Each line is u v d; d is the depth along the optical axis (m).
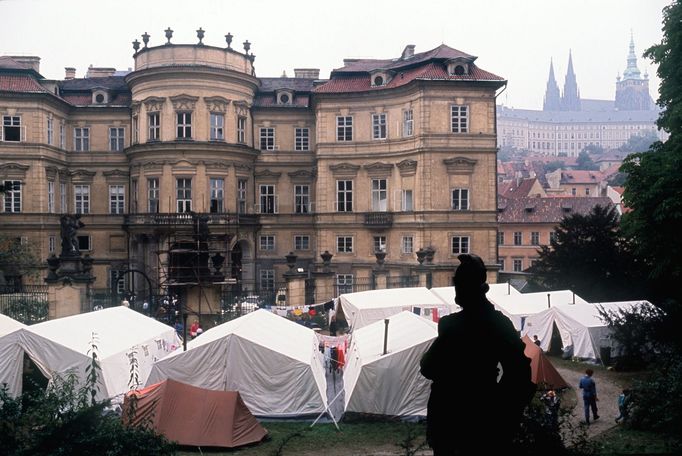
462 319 5.10
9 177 55.94
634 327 32.03
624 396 22.31
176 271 53.00
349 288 57.75
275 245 63.69
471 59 54.06
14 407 13.45
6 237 49.12
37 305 37.88
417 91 53.56
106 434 12.93
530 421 10.26
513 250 87.62
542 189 103.88
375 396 23.27
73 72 72.06
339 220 58.09
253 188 61.75
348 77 59.31
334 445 20.56
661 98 33.44
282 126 64.25
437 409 5.06
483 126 53.50
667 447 16.41
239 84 58.78
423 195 53.06
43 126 57.03
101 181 63.59
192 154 55.97
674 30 31.67
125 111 63.47
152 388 20.67
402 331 25.59
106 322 28.36
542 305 38.34
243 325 25.19
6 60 58.16
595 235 46.66
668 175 28.02
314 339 27.52
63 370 23.69
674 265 29.38
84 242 63.28
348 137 58.22
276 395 23.62
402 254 55.50
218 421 20.20
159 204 56.47
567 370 32.72
